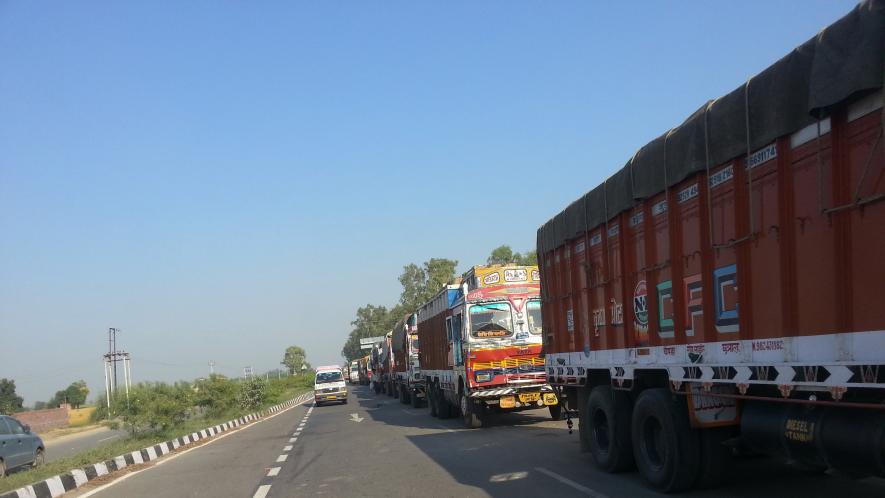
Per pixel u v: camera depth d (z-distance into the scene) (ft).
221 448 61.05
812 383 17.70
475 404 57.26
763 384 19.97
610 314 31.65
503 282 57.52
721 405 23.94
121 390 78.07
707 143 22.49
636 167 28.07
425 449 46.34
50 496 37.65
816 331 17.60
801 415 19.19
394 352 128.47
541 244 42.04
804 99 17.84
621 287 30.17
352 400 145.48
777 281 19.19
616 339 30.96
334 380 130.93
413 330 101.35
